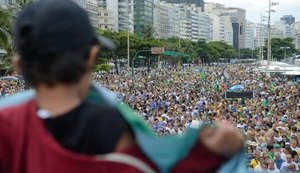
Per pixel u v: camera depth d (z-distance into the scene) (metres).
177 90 56.09
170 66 148.00
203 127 1.60
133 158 1.56
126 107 1.71
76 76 1.63
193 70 123.62
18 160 1.58
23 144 1.58
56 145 1.52
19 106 1.66
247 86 60.38
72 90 1.63
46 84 1.62
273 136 18.56
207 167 1.57
